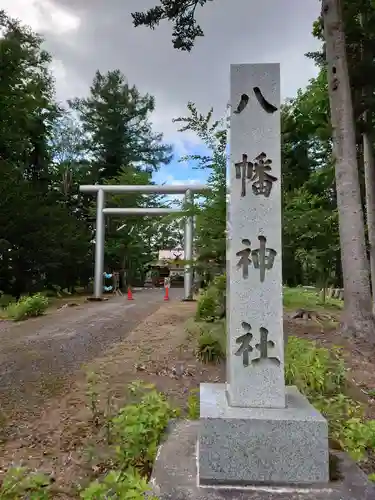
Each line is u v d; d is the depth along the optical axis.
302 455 2.45
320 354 5.24
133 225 26.34
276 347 2.77
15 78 11.14
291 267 12.28
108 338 8.41
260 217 2.91
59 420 4.28
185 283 16.70
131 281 33.09
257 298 2.83
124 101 30.84
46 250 19.88
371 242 11.23
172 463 2.67
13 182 18.72
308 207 11.56
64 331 9.41
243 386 2.72
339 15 8.05
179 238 24.30
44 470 3.28
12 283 20.02
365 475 2.54
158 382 5.43
